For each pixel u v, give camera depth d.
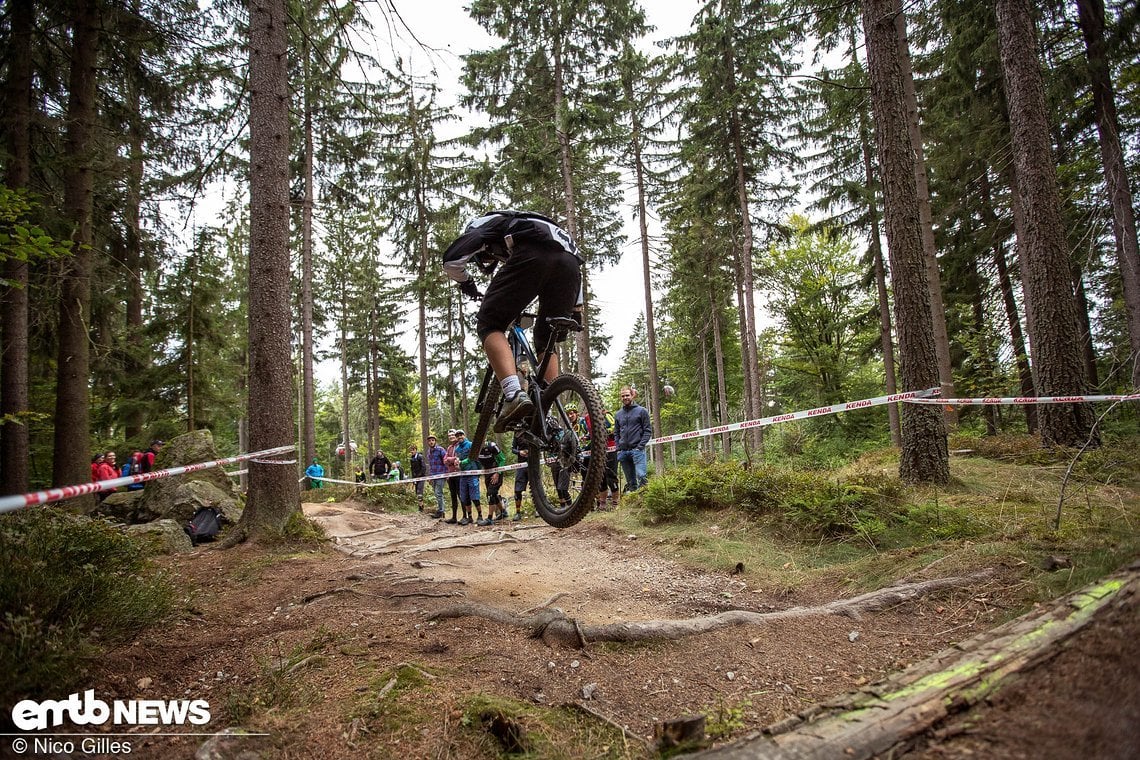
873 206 17.92
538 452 4.00
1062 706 1.55
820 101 17.47
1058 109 10.78
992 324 14.70
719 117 18.25
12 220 4.10
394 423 42.81
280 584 4.88
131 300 15.42
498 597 4.50
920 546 4.71
